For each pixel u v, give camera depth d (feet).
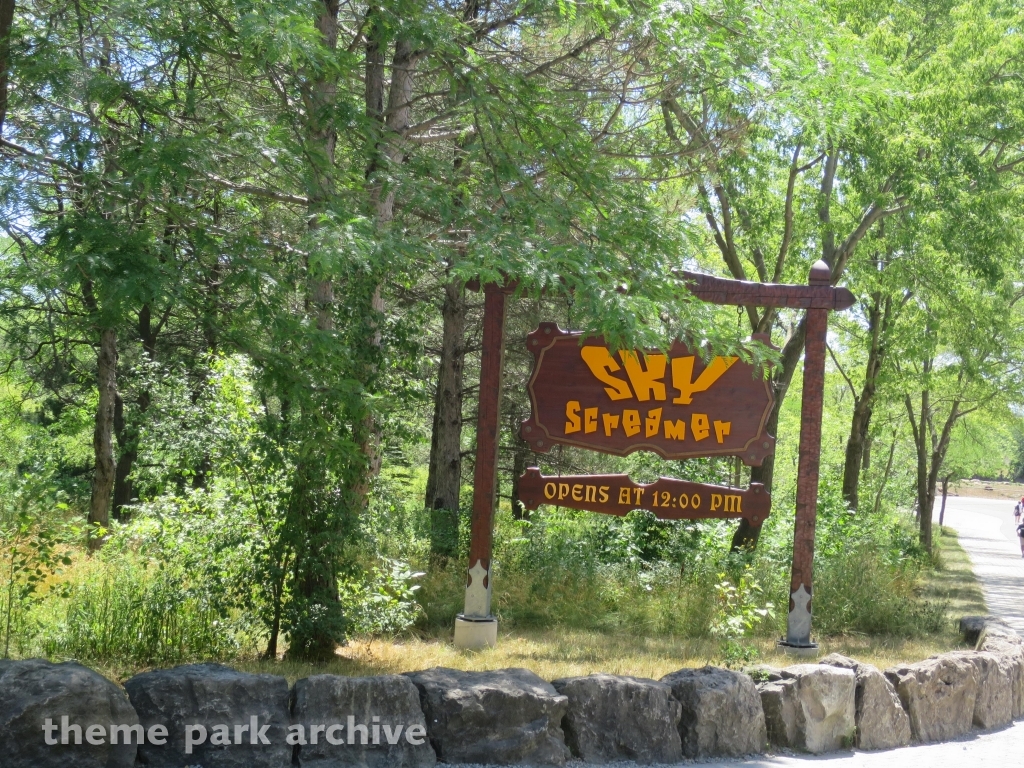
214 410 30.81
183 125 23.73
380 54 33.12
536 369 35.86
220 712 17.02
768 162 54.24
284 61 25.11
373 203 26.20
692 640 36.86
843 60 36.70
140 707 16.71
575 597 43.96
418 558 47.83
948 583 64.03
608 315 21.30
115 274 19.25
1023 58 53.26
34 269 19.70
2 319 26.53
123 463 76.28
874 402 75.25
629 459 66.69
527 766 18.56
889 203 51.21
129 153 20.70
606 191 26.73
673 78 32.73
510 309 65.46
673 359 35.24
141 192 20.97
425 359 36.68
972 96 51.88
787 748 21.56
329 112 24.09
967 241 51.44
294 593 28.43
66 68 21.26
